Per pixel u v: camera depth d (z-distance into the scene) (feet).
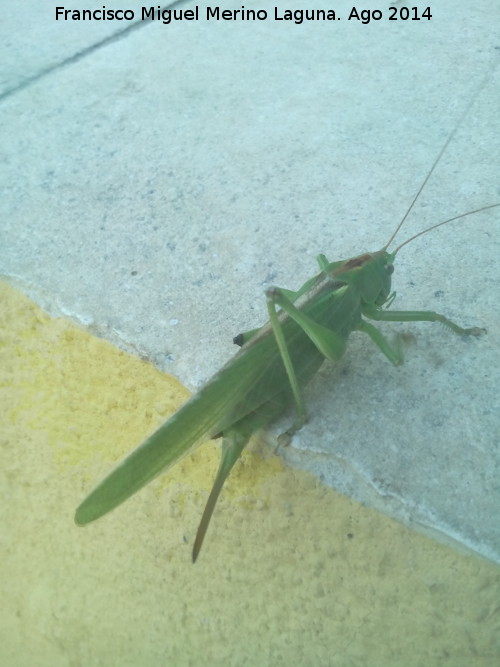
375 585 0.26
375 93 0.46
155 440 0.22
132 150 0.45
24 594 0.33
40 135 0.47
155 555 0.30
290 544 0.27
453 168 0.39
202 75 0.51
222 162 0.42
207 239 0.37
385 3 0.56
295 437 0.27
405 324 0.30
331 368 0.29
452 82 0.45
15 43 0.58
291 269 0.35
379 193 0.38
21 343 0.36
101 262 0.37
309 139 0.43
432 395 0.27
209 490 0.30
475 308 0.31
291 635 0.27
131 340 0.33
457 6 0.53
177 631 0.29
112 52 0.55
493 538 0.23
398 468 0.25
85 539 0.32
